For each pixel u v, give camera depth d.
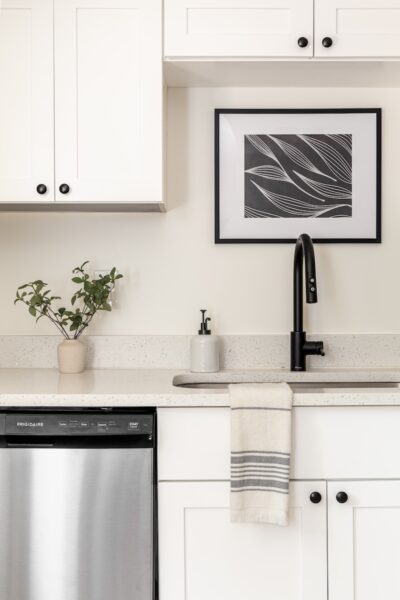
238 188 2.04
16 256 2.05
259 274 2.05
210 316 2.05
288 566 1.50
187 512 1.50
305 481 1.50
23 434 1.48
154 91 1.76
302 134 2.04
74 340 1.92
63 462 1.48
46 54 1.76
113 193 1.77
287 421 1.47
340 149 2.04
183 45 1.76
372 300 2.05
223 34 1.77
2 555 1.48
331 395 1.48
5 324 2.04
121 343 2.02
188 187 2.04
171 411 1.51
